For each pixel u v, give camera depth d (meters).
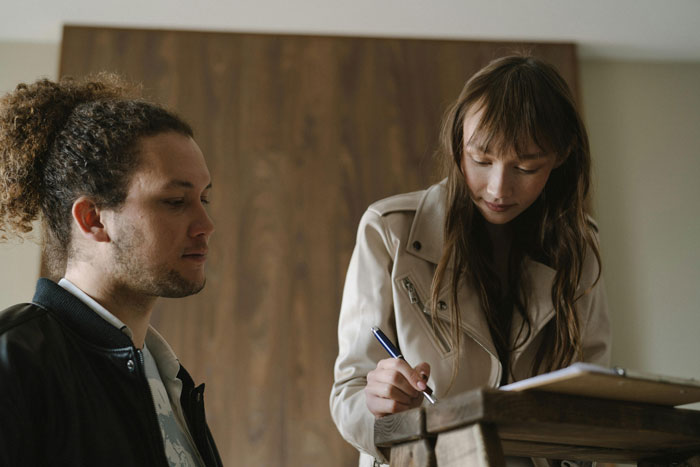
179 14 3.15
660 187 3.25
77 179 1.10
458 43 3.27
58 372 0.95
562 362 1.54
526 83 1.47
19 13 3.11
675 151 3.30
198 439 1.20
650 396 0.91
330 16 3.16
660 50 3.36
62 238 1.12
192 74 3.16
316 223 3.01
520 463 1.38
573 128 1.55
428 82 3.21
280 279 2.94
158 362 1.23
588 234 1.61
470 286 1.56
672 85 3.39
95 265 1.09
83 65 3.13
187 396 1.22
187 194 1.12
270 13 3.14
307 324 2.89
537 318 1.55
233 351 2.84
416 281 1.56
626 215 3.20
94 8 3.11
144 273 1.08
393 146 3.12
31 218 1.16
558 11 3.14
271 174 3.05
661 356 3.03
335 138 3.12
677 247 3.17
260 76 3.17
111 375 1.03
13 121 1.14
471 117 1.48
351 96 3.17
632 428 0.92
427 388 1.23
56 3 3.07
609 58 3.40
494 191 1.46
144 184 1.09
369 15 3.15
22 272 2.96
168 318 2.86
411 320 1.53
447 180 1.61
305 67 3.20
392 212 1.63
